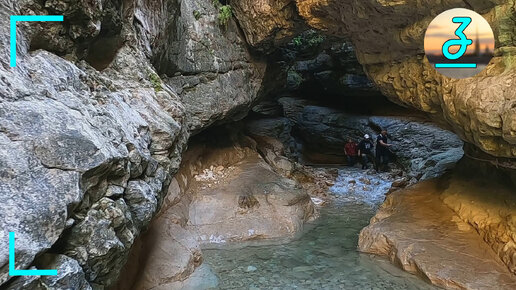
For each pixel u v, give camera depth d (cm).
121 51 532
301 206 952
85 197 300
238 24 977
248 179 987
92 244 303
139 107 473
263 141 1291
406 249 663
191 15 872
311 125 1705
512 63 470
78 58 445
